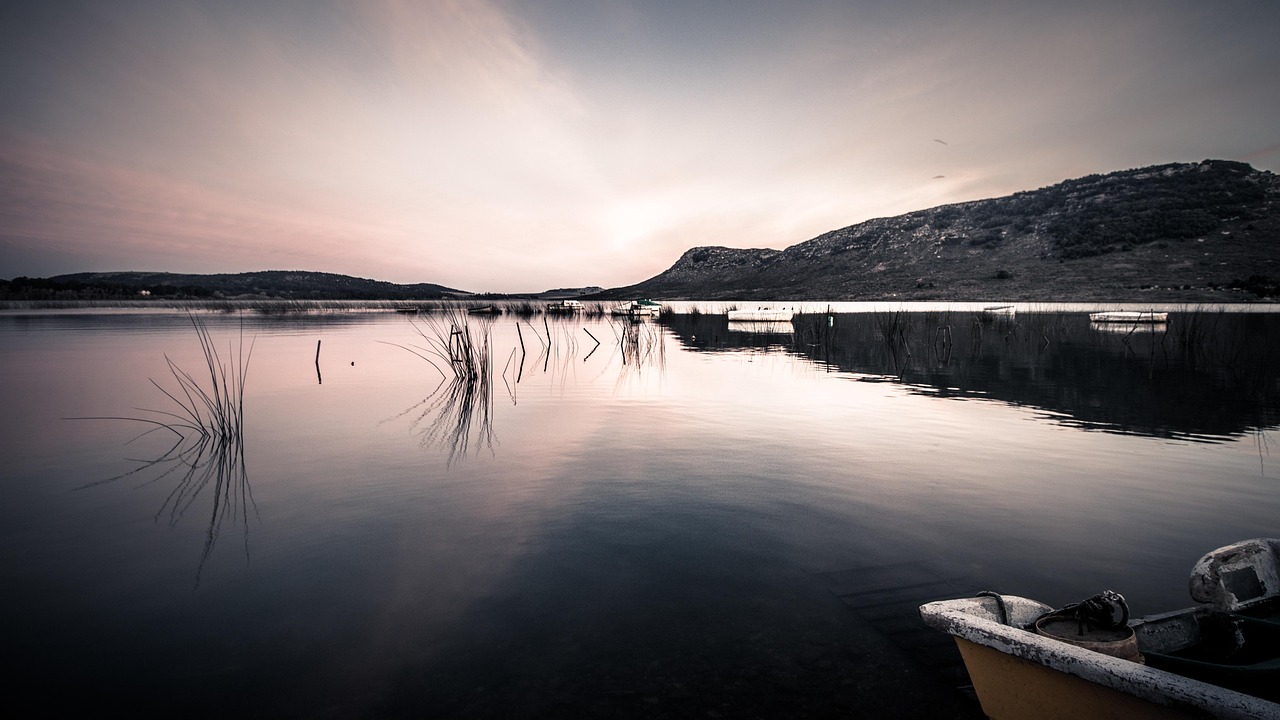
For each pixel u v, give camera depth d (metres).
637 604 4.34
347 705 3.24
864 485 7.10
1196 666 2.81
